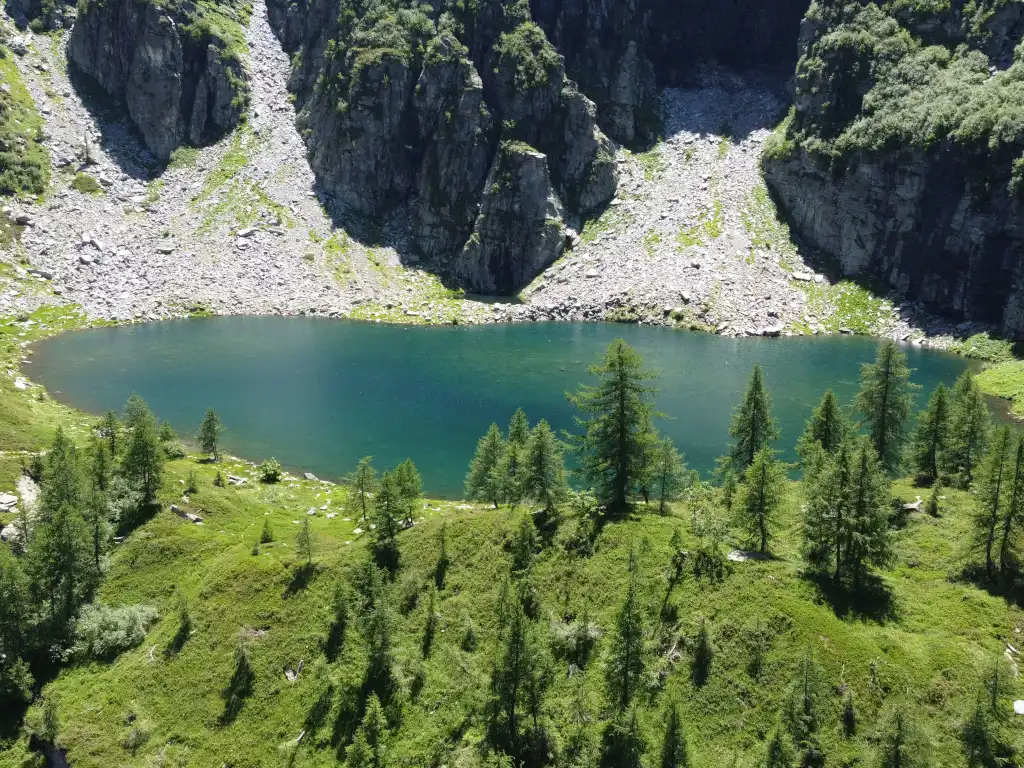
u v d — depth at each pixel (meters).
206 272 164.00
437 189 186.75
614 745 32.44
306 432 85.38
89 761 36.22
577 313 161.25
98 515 50.59
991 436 57.94
